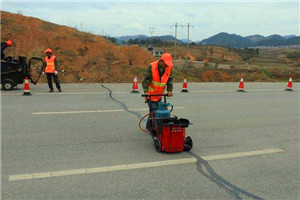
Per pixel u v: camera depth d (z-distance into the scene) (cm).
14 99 961
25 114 756
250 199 366
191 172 436
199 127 696
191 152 521
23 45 1839
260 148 559
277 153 534
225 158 498
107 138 581
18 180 389
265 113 888
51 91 1154
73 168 432
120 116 771
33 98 991
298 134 666
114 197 356
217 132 658
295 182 418
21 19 2067
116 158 478
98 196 357
